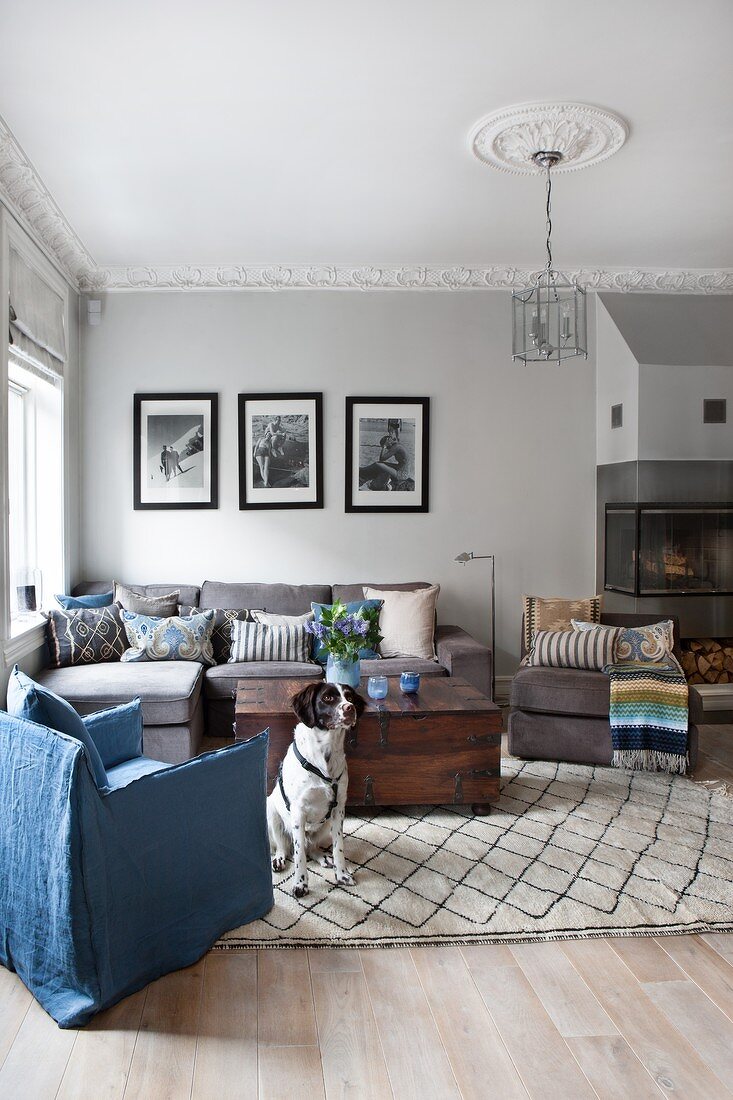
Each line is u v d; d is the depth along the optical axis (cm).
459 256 507
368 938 244
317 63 280
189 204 411
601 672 422
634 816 344
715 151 351
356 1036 200
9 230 377
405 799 338
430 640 487
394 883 280
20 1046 195
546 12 253
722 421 507
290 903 266
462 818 340
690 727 390
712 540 506
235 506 536
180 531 534
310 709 271
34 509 482
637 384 498
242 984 221
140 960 218
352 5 248
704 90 301
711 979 226
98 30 260
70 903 201
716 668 522
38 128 328
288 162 361
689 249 492
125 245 474
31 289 417
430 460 546
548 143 341
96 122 322
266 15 253
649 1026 204
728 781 390
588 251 496
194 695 407
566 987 221
